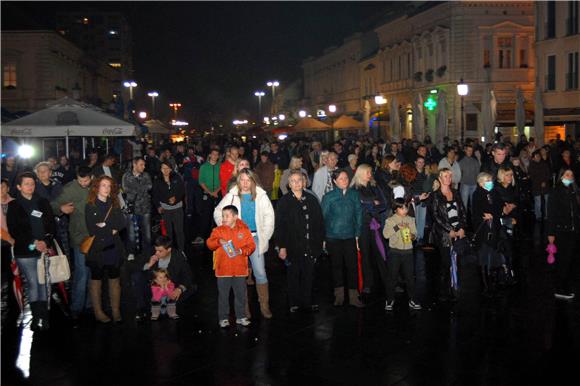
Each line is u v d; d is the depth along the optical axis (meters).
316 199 9.80
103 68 76.69
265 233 9.38
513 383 6.92
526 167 19.62
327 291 11.04
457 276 10.22
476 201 10.57
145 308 9.41
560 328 8.77
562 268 10.21
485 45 42.84
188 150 23.38
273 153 22.92
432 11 46.03
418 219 14.52
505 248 10.71
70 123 15.90
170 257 9.44
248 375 7.22
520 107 28.86
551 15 37.44
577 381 6.97
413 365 7.47
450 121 43.47
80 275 9.46
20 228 8.75
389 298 9.73
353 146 24.05
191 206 18.17
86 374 7.30
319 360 7.66
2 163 14.55
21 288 10.00
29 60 50.03
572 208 10.14
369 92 62.22
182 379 7.12
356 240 9.94
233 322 9.23
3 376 7.25
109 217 9.16
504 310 9.65
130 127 16.16
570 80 36.22
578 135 35.16
